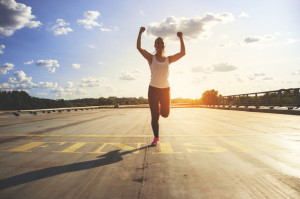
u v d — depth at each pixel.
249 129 4.73
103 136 3.87
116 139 3.54
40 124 6.33
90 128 5.17
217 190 1.44
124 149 2.76
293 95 11.31
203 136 3.79
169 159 2.24
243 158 2.26
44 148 2.84
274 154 2.43
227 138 3.55
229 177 1.69
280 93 12.41
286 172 1.80
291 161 2.14
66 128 5.20
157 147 2.87
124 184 1.55
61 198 1.32
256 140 3.34
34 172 1.83
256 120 7.16
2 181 1.62
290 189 1.45
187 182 1.58
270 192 1.40
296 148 2.75
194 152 2.55
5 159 2.27
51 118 9.09
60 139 3.56
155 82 2.88
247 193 1.39
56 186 1.52
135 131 4.57
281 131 4.36
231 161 2.15
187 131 4.50
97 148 2.83
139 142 3.26
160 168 1.93
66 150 2.71
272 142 3.16
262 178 1.66
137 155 2.42
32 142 3.29
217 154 2.44
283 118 7.98
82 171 1.85
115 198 1.32
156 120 2.96
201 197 1.33
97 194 1.38
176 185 1.53
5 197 1.34
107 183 1.57
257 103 15.16
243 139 3.44
